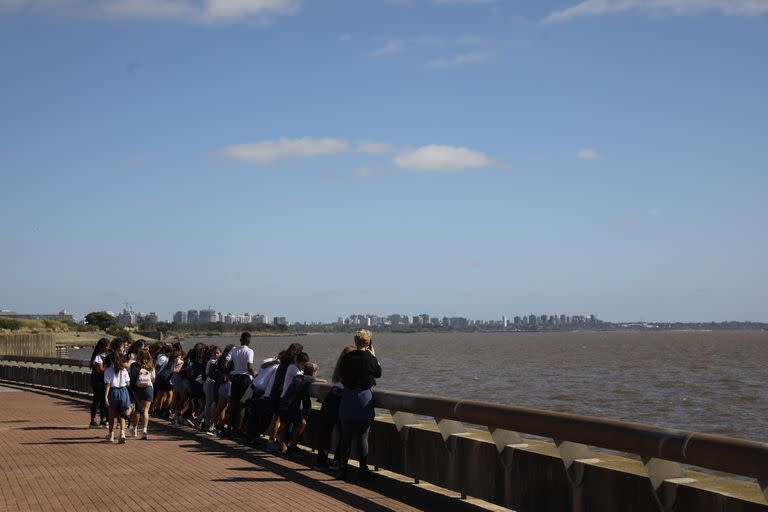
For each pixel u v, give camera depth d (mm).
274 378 13031
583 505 7387
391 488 9836
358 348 10586
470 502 8984
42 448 13625
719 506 6086
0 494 9516
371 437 11266
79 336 145750
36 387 29984
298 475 10789
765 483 5645
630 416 34156
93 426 16797
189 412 17203
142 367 14984
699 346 153375
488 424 8438
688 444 6109
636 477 6863
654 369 68438
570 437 7273
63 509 8648
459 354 111562
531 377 58469
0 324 134125
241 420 15227
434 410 9352
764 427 30859
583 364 78062
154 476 10711
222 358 15211
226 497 9219
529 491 8102
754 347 143125
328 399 11375
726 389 47062
